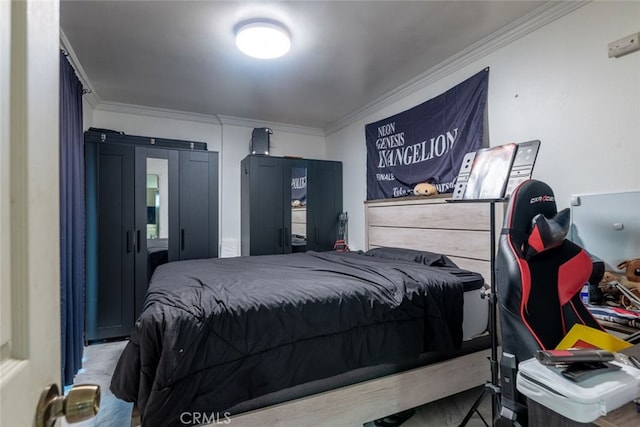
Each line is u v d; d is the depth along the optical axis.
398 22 2.09
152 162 3.33
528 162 1.73
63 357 2.12
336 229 4.25
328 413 1.54
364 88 3.20
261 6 1.92
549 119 1.99
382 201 3.29
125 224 3.18
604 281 1.67
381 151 3.52
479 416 1.83
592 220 1.76
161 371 1.21
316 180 4.16
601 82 1.74
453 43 2.37
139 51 2.44
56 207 0.52
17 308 0.41
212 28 2.14
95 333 3.02
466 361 1.94
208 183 3.58
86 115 3.27
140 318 1.37
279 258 2.97
